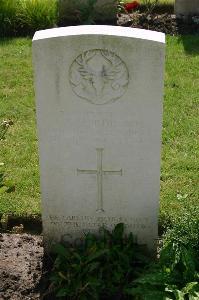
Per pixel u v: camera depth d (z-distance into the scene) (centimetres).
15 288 239
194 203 274
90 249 240
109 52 224
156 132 234
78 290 232
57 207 250
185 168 300
